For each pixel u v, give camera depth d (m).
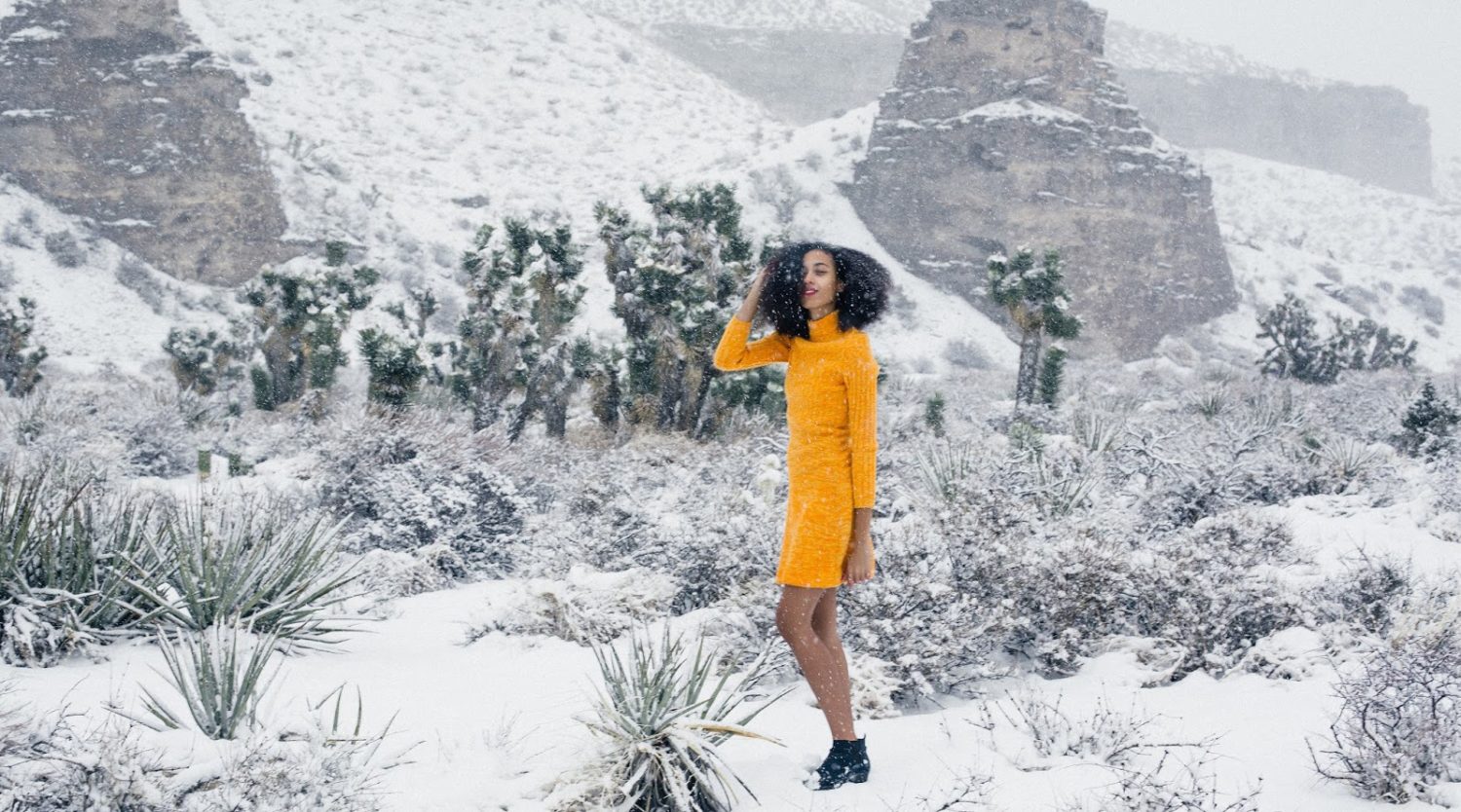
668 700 3.63
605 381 17.33
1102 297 77.06
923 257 79.69
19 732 3.20
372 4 139.00
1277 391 25.45
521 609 5.99
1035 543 6.04
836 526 3.75
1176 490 9.16
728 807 3.50
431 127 116.31
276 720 3.81
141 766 3.18
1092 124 78.25
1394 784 3.38
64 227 64.31
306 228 75.25
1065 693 4.93
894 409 19.70
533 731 4.04
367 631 5.76
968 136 78.88
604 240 17.44
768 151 105.12
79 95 66.12
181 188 66.94
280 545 5.53
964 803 3.40
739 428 16.50
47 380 33.03
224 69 69.00
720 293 16.91
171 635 5.14
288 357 23.36
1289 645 5.12
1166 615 5.60
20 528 5.00
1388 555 6.05
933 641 5.10
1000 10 80.88
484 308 17.45
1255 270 95.19
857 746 3.69
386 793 3.43
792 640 3.76
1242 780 3.60
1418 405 14.49
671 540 7.16
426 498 9.52
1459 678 3.84
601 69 142.88
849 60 193.00
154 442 15.84
